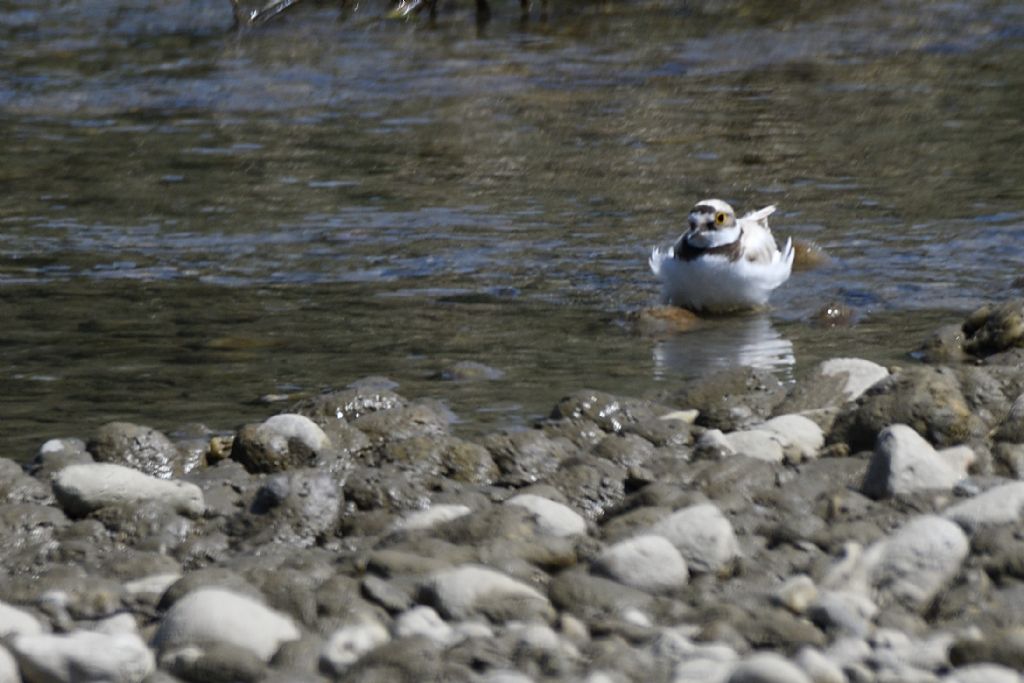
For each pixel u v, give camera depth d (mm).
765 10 50469
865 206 27828
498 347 20234
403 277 23656
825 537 12758
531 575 12289
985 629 11078
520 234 26125
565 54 44312
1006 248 24734
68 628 11773
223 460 15758
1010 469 14367
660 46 45312
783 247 24844
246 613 11141
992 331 19266
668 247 25016
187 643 10984
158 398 18344
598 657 10602
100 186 29953
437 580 11727
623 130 34938
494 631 11281
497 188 29609
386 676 10320
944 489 13750
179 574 12914
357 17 49906
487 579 11695
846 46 45031
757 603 11539
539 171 31031
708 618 11305
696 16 49719
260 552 13328
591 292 22781
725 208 21672
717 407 16828
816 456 15586
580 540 12859
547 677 10375
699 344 20312
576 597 11688
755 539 12938
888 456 13938
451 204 28328
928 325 20891
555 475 14703
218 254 25062
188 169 31406
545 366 19438
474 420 17281
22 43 46000
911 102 37594
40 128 35531
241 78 41188
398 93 39281
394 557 12289
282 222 27109
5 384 18906
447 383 18750
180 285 23297
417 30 47906
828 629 11102
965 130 34344
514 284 23203
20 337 20812
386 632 11281
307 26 48625
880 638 10883
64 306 22266
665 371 19156
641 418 16594
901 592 11602
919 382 15875
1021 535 12117
